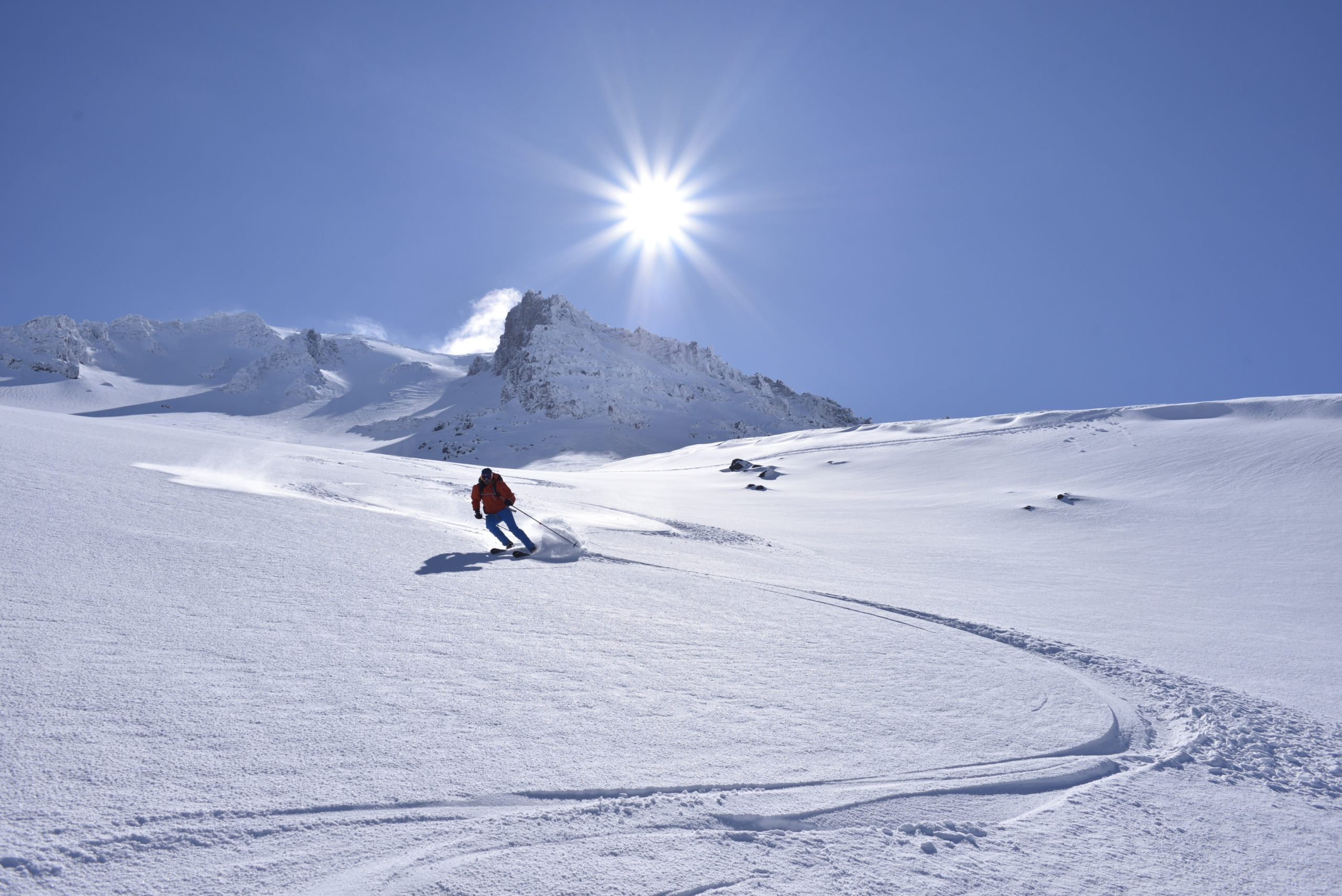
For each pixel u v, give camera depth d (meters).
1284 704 6.05
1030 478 43.41
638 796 3.11
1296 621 11.67
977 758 3.97
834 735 4.08
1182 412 55.03
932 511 32.31
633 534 14.40
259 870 2.32
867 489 47.19
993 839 3.12
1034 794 3.65
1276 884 2.98
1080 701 5.20
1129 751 4.46
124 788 2.65
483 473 9.55
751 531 20.38
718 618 6.89
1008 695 5.21
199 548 6.83
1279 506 28.66
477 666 4.59
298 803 2.72
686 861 2.65
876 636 6.81
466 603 6.22
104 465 11.22
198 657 4.11
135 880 2.18
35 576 5.17
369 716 3.60
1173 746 4.61
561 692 4.29
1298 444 38.69
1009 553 20.23
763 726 4.11
